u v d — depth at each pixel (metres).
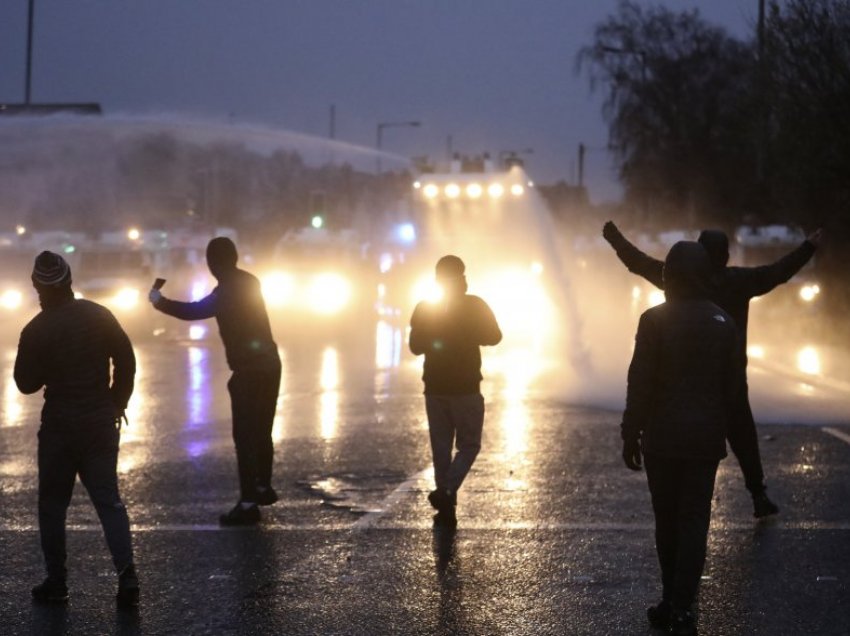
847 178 37.47
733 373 7.89
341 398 20.23
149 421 17.66
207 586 9.12
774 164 40.72
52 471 8.73
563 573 9.41
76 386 8.69
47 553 8.73
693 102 61.06
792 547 10.12
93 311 8.77
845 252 40.22
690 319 7.86
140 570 9.58
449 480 10.98
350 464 14.09
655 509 8.09
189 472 13.66
